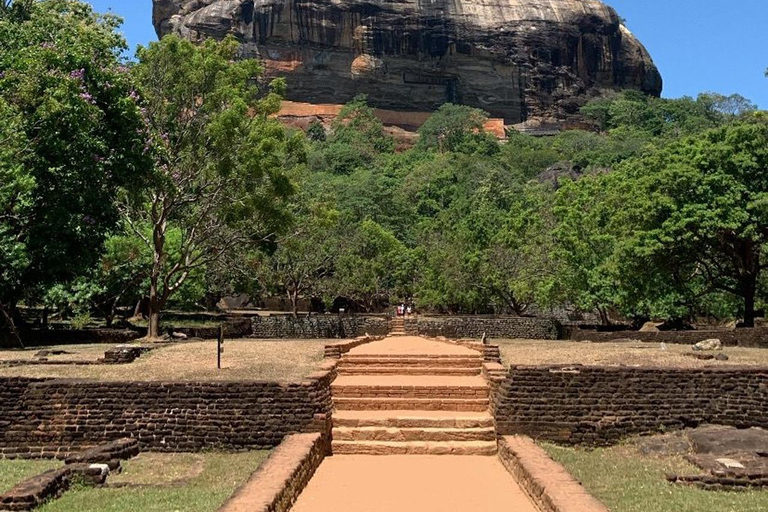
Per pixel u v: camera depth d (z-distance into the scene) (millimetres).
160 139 29219
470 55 123938
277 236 35312
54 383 15391
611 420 15141
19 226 26906
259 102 32344
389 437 15383
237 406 15055
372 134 113500
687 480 11656
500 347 25656
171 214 33906
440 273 47594
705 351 21781
